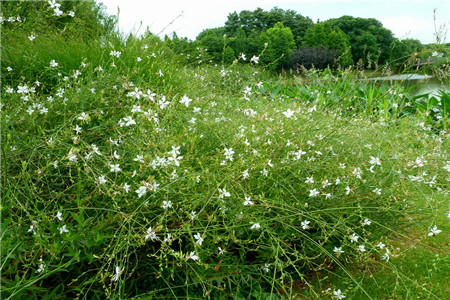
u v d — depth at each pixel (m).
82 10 5.69
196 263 1.94
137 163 2.17
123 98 2.95
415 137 3.44
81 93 2.74
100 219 2.01
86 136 2.46
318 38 41.84
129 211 2.01
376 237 2.57
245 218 2.08
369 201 2.54
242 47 38.00
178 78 4.29
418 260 2.61
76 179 2.11
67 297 1.80
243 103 3.72
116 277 1.65
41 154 2.04
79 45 4.22
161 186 1.99
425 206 2.60
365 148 3.06
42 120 2.47
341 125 3.02
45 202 1.96
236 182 2.11
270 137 2.81
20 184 1.98
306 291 2.26
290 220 2.16
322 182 2.28
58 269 1.57
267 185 2.40
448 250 2.75
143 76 3.78
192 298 1.98
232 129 2.76
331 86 6.09
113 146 2.32
